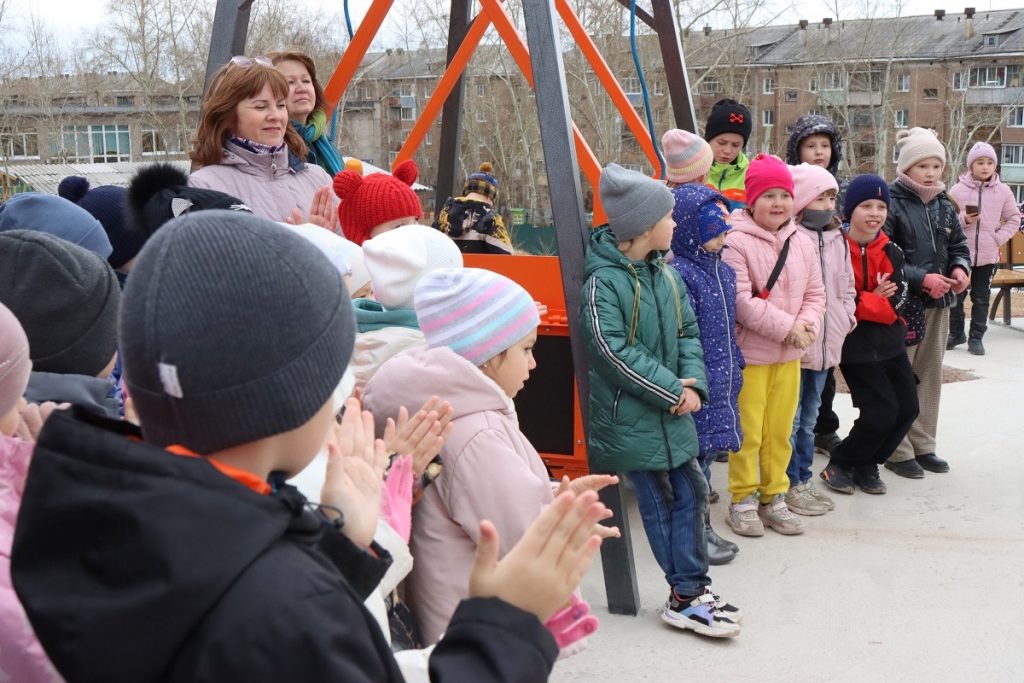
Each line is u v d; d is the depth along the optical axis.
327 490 1.22
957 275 4.79
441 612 1.96
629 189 3.19
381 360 2.33
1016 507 4.42
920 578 3.69
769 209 3.97
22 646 1.25
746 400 4.04
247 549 0.93
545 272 3.95
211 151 3.20
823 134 4.85
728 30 45.72
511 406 2.08
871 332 4.41
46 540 0.95
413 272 2.44
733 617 3.24
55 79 49.91
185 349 0.95
